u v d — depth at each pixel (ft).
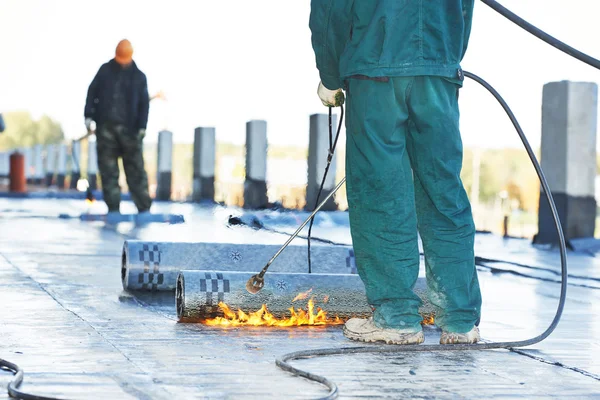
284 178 80.69
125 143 57.31
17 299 21.39
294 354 15.57
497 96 19.04
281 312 19.40
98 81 57.57
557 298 26.58
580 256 44.52
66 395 12.28
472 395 13.32
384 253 17.39
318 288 19.63
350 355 16.22
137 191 58.34
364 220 17.44
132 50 57.77
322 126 69.82
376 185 17.20
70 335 16.97
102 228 48.70
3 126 82.74
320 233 50.70
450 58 17.31
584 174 49.93
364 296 19.83
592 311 23.76
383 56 16.93
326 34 18.04
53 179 160.25
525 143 19.10
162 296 22.98
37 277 25.79
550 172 50.62
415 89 17.22
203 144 92.79
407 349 16.88
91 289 23.67
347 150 17.71
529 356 16.81
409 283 17.48
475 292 17.95
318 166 69.67
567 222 49.34
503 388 13.88
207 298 18.94
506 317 22.21
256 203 78.18
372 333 17.52
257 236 45.14
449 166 17.53
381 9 16.90
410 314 17.54
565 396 13.52
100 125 57.16
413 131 17.60
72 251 34.27
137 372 13.91
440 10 17.16
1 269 27.53
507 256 42.42
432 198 17.62
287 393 12.85
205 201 89.45
